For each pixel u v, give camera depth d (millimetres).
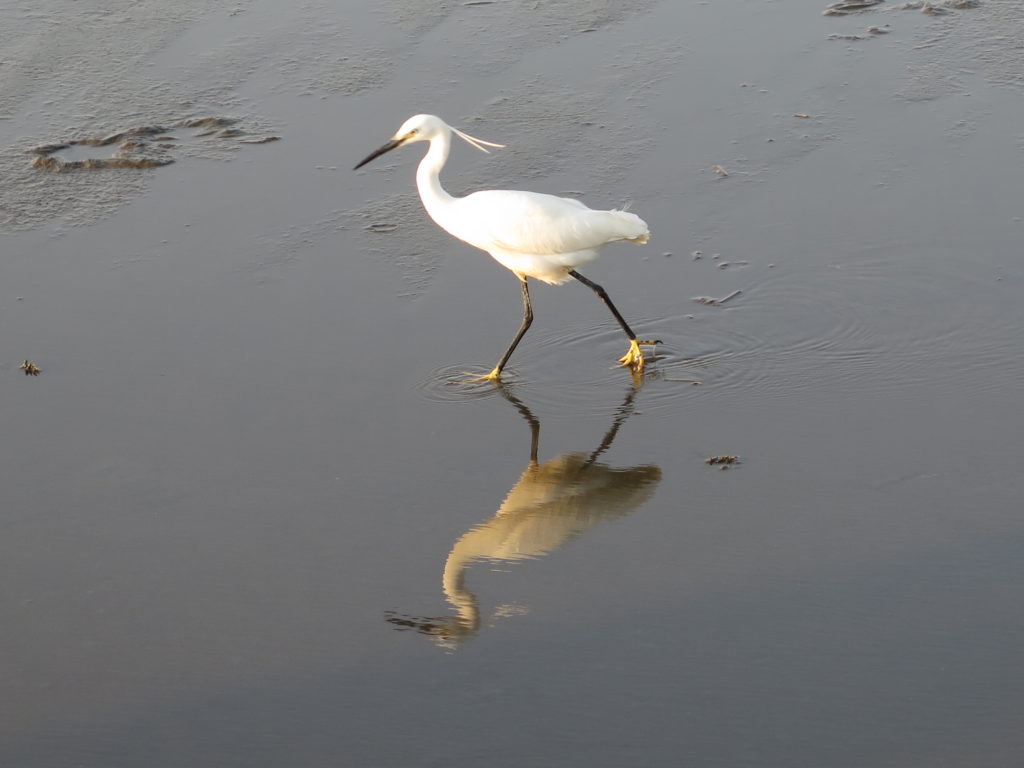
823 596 9305
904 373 12352
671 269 14359
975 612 9062
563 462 11203
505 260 12742
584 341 13164
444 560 9930
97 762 8000
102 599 9477
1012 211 15148
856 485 10641
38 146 16969
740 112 17875
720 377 12453
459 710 8359
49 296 13812
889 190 15781
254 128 17547
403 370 12594
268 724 8281
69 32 20344
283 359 12727
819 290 13828
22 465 11078
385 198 15938
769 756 7891
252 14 21141
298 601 9461
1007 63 18969
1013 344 12711
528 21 20812
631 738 8078
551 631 9086
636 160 16719
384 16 21047
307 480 10906
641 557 9883
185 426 11625
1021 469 10734
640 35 20281
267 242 14922
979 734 8000
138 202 15773
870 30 20219
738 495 10602
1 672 8750
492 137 17344
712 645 8859
